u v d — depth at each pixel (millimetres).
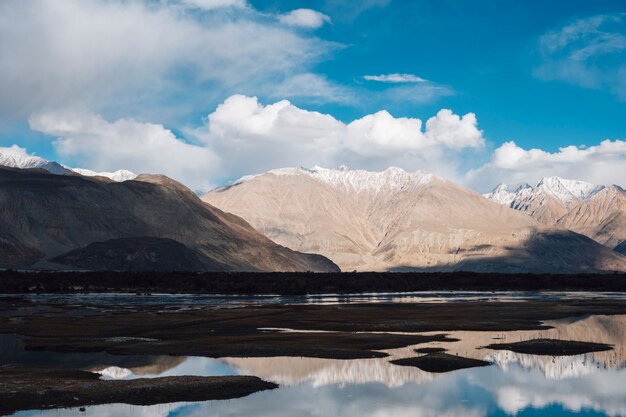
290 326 72438
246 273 191500
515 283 180875
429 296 137625
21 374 43812
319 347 56312
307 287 160250
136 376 43938
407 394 39438
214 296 138500
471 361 49156
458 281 183625
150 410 35375
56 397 37531
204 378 42406
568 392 40000
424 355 51562
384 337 62594
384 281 176500
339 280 174125
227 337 62719
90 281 165500
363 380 43062
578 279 184250
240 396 38594
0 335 64750
